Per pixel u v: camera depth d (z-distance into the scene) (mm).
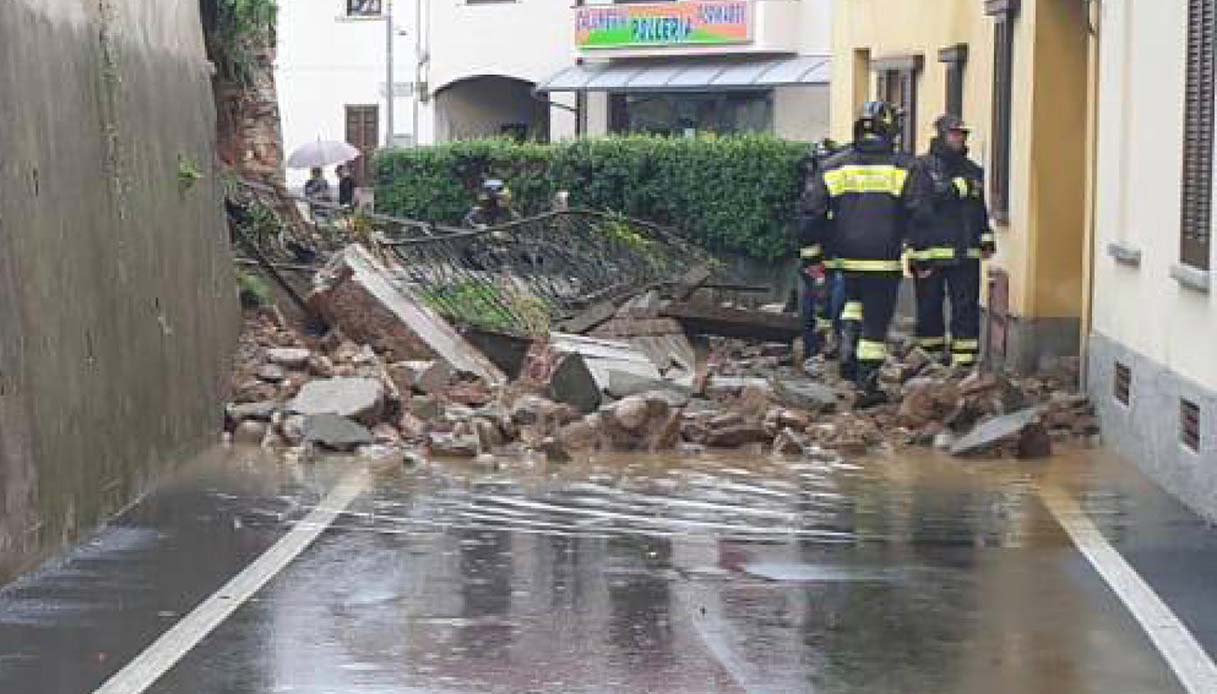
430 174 47594
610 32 64625
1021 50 24562
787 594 12062
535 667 10344
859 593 12094
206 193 18797
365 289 21406
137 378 15141
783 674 10227
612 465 17438
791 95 61062
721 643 10852
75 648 10625
